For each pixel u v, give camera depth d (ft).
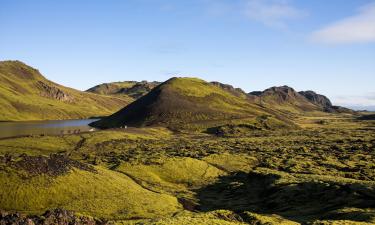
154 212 300.20
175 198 355.36
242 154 571.28
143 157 524.52
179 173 452.35
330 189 329.11
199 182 432.66
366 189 308.81
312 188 343.05
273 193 356.59
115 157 540.93
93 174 362.94
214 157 534.78
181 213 292.81
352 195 303.68
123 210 297.12
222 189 402.93
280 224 241.76
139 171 441.68
